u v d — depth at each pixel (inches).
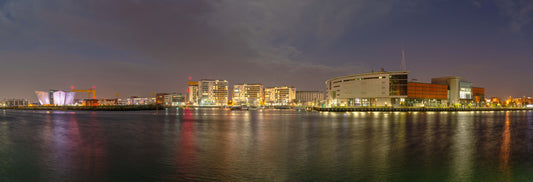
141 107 6496.1
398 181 587.5
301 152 886.4
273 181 582.6
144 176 617.0
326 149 941.8
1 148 950.4
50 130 1551.4
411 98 5531.5
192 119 2699.3
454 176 624.4
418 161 761.6
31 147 968.9
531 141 1165.7
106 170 662.5
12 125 1888.5
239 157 805.9
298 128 1722.4
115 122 2215.8
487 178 610.2
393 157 812.0
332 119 2709.2
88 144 1039.6
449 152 896.9
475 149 953.5
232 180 589.3
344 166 703.7
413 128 1728.6
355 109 4968.0
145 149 932.6
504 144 1077.1
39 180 590.2
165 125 1934.1
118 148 951.0
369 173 644.1
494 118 2945.4
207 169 673.6
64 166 698.2
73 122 2193.7
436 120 2566.4
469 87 6220.5
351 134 1389.0
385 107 5017.2
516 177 617.9
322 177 612.1
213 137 1258.6
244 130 1583.4
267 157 805.9
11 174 631.8
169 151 896.9
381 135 1357.0
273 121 2402.8
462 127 1815.9
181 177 609.3
